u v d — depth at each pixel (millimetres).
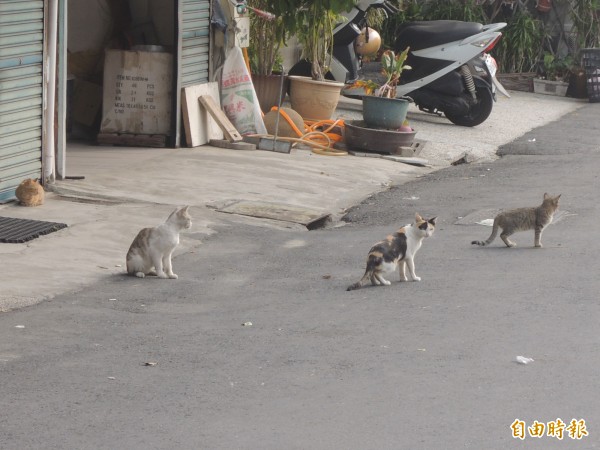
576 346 7707
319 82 19500
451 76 21750
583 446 5867
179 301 9430
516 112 25062
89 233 11719
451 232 12508
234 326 8539
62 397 6738
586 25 31266
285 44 20406
